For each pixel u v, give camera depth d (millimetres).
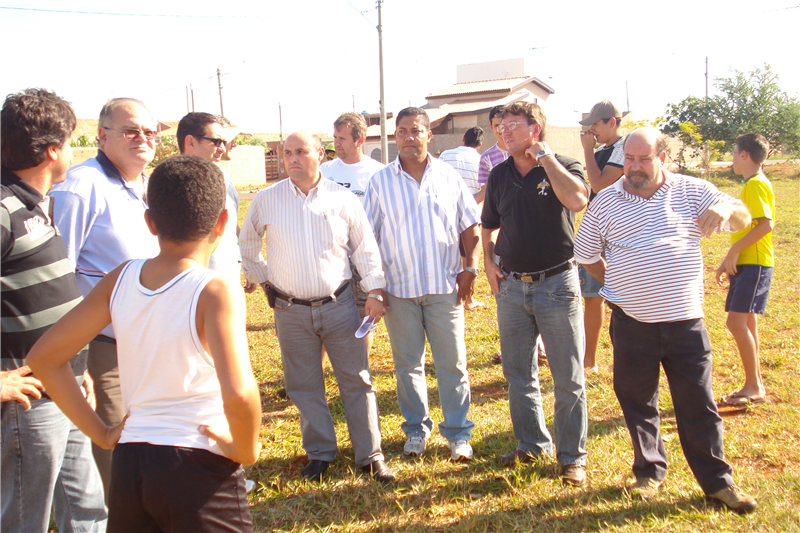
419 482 3453
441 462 3701
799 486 3186
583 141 4762
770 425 3971
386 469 3543
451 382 3789
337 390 4938
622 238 3143
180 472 1721
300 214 3428
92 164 2838
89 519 2621
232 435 1716
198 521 1744
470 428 3805
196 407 1782
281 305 3551
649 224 3084
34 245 2221
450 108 33219
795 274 8352
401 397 3930
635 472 3316
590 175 4723
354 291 4727
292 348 3564
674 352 3070
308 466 3590
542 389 4809
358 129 5168
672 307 3027
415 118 3717
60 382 1831
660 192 3113
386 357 5707
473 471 3590
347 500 3297
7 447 2215
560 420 3473
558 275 3426
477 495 3326
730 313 4316
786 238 11008
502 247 3553
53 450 2293
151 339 1742
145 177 3145
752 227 4125
